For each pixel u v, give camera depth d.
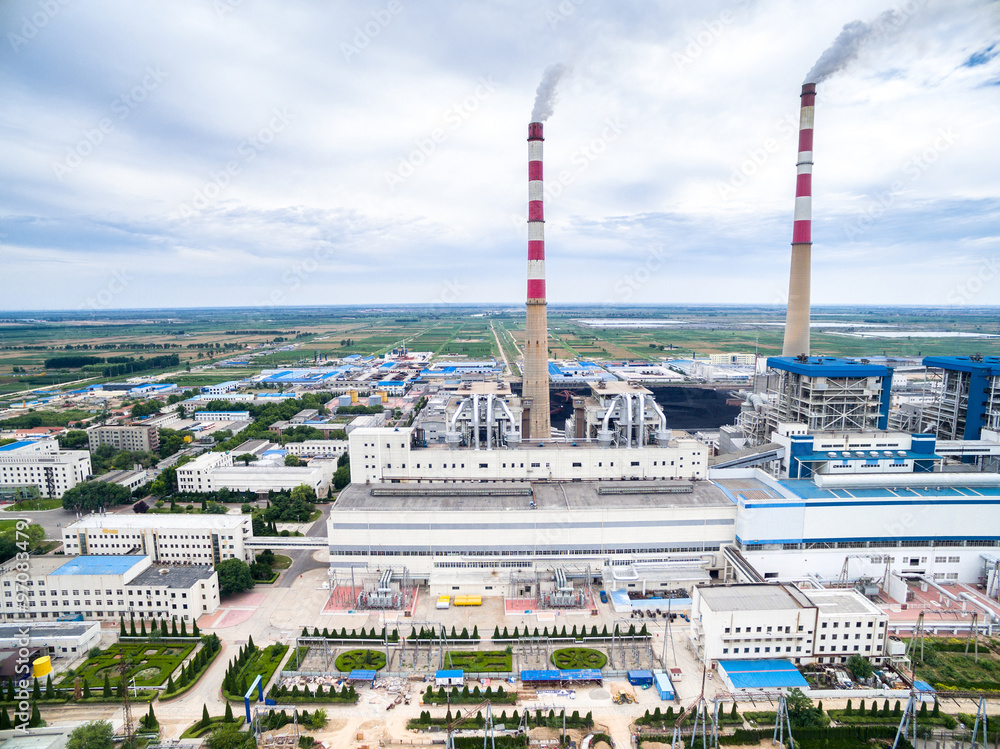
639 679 93.62
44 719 87.00
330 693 91.50
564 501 130.25
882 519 124.38
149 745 81.12
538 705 89.75
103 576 112.12
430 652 101.94
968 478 133.38
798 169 194.50
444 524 125.38
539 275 177.12
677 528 127.31
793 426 147.38
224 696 91.88
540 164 173.38
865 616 96.88
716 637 96.50
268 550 136.62
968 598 117.12
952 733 83.38
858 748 81.19
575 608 116.94
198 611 113.75
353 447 142.50
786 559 124.88
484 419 153.00
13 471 185.75
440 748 81.38
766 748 81.44
